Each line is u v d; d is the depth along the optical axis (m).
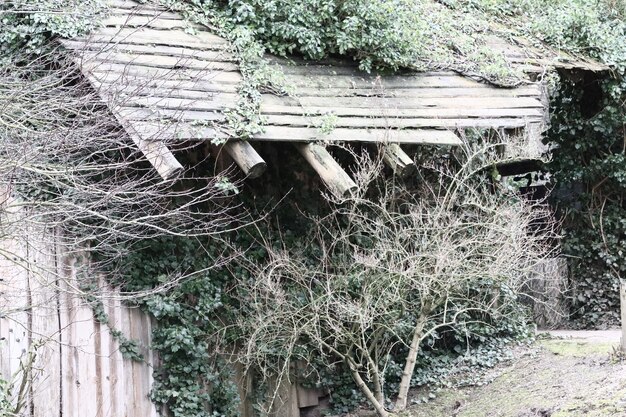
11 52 9.46
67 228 8.90
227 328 10.02
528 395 9.97
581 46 13.98
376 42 11.45
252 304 9.88
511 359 11.59
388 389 11.12
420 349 11.62
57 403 9.59
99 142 8.45
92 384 9.37
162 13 10.50
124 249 8.77
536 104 12.06
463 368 11.52
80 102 8.23
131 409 9.20
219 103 9.54
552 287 13.48
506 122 11.54
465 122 11.20
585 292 14.43
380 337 11.02
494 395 10.49
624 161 14.15
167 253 9.48
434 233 10.20
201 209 9.94
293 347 10.40
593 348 11.10
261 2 10.86
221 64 10.18
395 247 10.07
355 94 11.02
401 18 11.88
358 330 10.30
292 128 9.85
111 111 8.33
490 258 10.37
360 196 10.20
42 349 9.71
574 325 14.34
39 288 8.98
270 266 10.27
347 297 10.08
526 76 12.62
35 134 7.68
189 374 9.48
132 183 8.11
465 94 11.88
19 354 9.98
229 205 10.18
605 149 14.45
